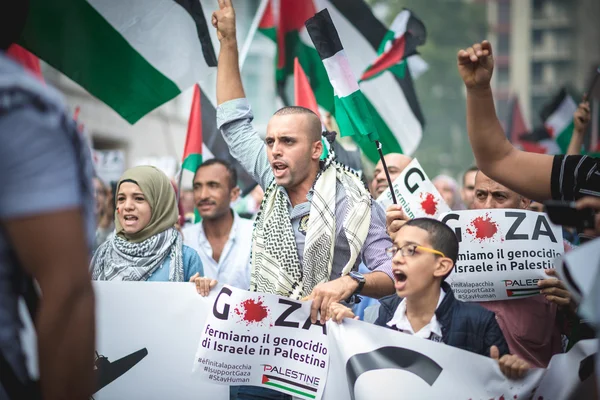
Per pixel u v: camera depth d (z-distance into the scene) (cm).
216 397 355
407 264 301
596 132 769
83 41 457
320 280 343
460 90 4831
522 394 288
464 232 360
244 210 721
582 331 325
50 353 169
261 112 3500
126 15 459
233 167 534
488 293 357
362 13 604
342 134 364
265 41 3472
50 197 168
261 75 3503
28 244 168
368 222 344
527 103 5906
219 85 390
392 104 622
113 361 355
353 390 304
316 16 364
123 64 462
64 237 169
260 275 349
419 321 306
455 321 302
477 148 291
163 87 466
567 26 6038
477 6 5394
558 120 783
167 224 407
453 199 700
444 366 294
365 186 356
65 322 169
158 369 356
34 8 449
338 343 309
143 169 408
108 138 1878
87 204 178
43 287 169
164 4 462
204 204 520
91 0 455
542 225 358
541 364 358
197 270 408
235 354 333
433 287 303
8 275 172
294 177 347
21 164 167
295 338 328
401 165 548
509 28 6028
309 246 339
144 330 357
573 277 233
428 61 4797
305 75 547
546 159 285
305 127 348
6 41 185
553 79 6025
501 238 357
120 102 464
